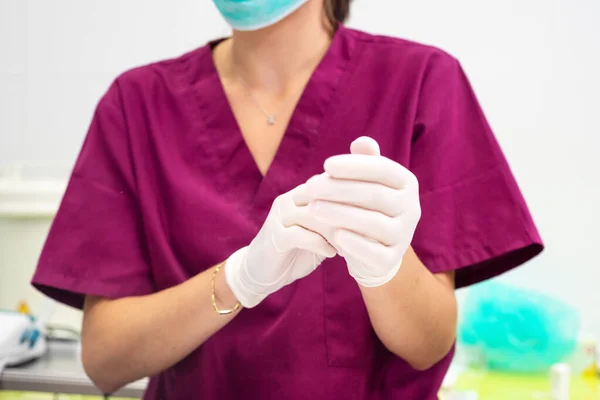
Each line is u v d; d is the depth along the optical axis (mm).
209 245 920
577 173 1687
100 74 1897
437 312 827
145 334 855
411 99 944
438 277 887
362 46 1003
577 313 1595
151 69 1052
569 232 1693
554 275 1695
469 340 1590
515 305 1573
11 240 1777
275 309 901
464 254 897
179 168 972
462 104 976
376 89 971
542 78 1701
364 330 894
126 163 988
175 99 1016
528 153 1711
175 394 947
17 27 1907
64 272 946
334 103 965
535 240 894
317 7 990
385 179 639
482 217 914
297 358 887
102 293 935
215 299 815
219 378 915
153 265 956
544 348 1539
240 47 1000
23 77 1907
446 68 975
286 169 948
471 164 939
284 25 960
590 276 1681
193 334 840
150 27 1888
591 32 1676
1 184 1817
